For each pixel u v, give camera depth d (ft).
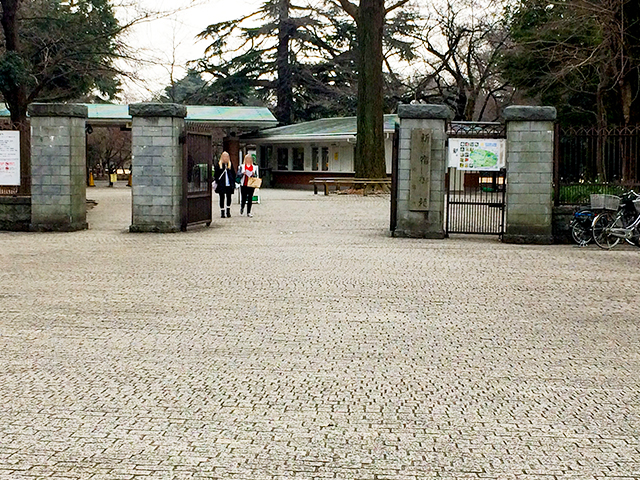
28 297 37.68
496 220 75.15
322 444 19.49
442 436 20.12
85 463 18.24
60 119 67.62
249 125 156.97
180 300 37.11
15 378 24.82
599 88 91.81
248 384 24.31
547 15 102.83
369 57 124.88
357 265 48.39
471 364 26.78
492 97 190.39
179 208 67.82
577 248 58.44
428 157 63.16
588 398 23.27
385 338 30.19
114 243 59.47
